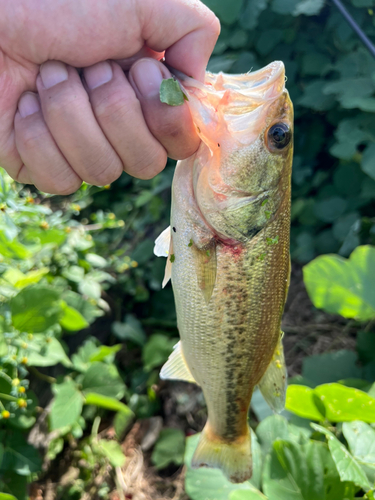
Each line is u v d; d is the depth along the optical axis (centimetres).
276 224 21
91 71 17
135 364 54
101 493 40
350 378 38
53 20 16
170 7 17
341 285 36
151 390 48
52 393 43
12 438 33
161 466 42
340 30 53
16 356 29
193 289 22
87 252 44
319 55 56
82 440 44
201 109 18
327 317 52
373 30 52
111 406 42
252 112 20
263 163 20
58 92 16
